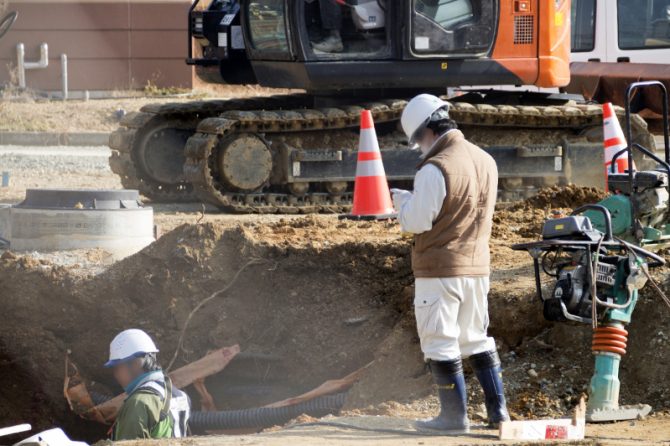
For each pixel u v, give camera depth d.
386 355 19.83
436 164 14.45
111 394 22.09
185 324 21.95
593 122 34.84
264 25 31.97
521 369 18.47
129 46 64.94
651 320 18.39
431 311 14.74
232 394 21.75
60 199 24.41
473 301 14.93
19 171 42.56
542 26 32.47
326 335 21.58
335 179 32.91
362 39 31.61
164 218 30.56
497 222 25.84
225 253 22.53
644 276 16.16
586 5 43.38
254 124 31.97
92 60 64.56
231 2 36.34
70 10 63.81
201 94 64.75
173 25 65.19
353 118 32.38
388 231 25.00
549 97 36.16
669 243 19.02
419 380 18.92
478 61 32.16
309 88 31.66
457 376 14.88
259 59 32.34
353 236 24.03
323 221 26.52
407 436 14.84
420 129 14.88
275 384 21.69
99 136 52.16
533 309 19.09
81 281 22.11
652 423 16.08
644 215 18.58
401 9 31.16
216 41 35.75
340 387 20.12
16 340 21.83
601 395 16.22
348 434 15.02
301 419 17.44
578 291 15.95
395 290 21.78
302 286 22.27
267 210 32.25
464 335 15.08
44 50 62.91
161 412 16.06
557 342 18.84
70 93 64.31
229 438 14.77
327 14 31.25
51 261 22.81
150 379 16.39
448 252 14.63
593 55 43.22
